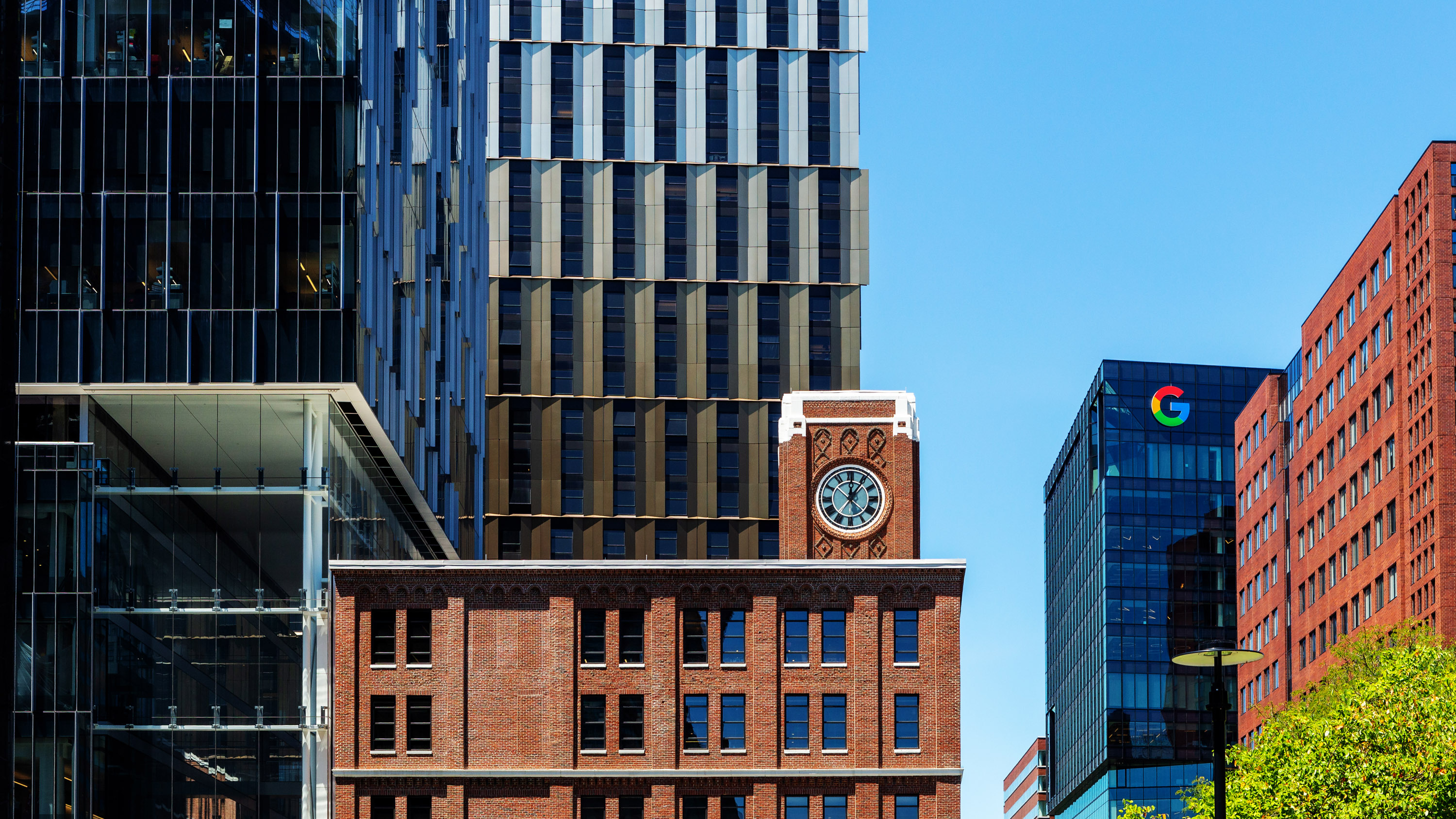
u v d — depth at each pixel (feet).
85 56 305.32
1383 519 545.85
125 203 301.63
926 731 326.44
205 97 304.91
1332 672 397.39
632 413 554.46
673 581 329.52
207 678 301.63
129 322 298.56
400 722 319.68
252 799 300.81
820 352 563.48
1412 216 530.27
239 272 300.81
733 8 581.53
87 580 295.28
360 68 307.37
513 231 559.38
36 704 289.94
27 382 296.10
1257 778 316.19
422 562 324.60
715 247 565.94
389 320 325.62
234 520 305.12
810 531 362.53
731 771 323.16
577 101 570.46
